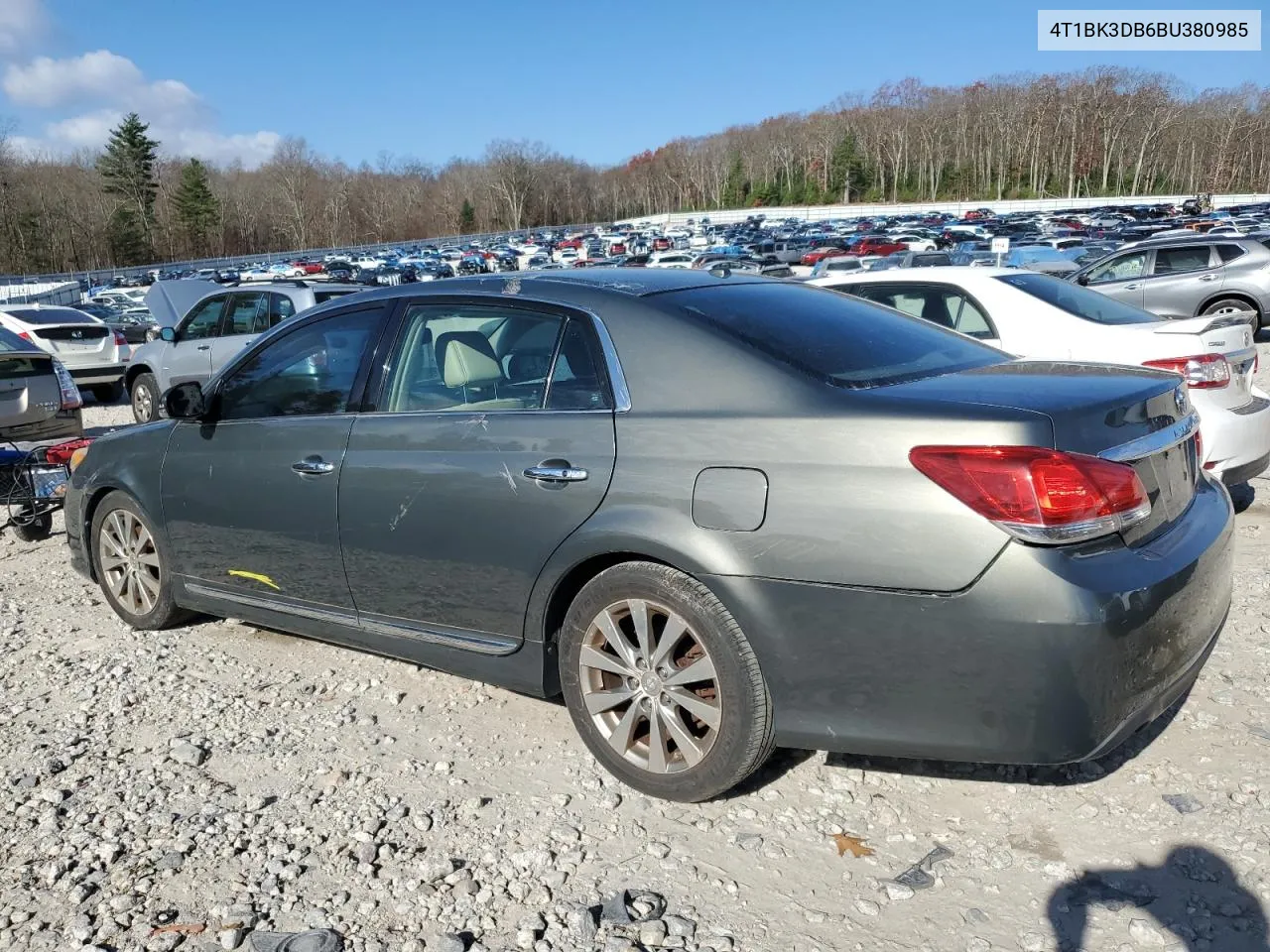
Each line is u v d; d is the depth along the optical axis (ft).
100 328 50.83
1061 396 8.74
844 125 476.13
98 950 8.02
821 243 173.37
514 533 10.37
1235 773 9.87
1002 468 7.98
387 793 10.30
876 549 8.31
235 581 13.52
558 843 9.31
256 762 11.10
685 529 9.18
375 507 11.53
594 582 9.93
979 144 442.09
